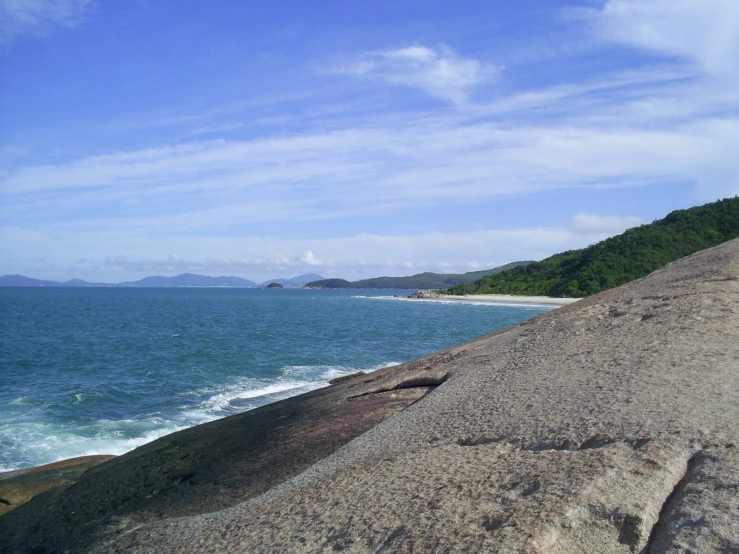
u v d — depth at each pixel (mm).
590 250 99250
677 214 84812
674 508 4020
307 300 136625
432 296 131000
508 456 5371
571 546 3816
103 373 28375
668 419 5176
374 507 5082
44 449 15492
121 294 193375
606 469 4484
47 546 7688
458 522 4344
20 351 36500
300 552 4789
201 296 172500
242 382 25297
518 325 14773
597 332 9711
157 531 6941
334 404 11906
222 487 8430
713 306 9320
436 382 11211
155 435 16875
